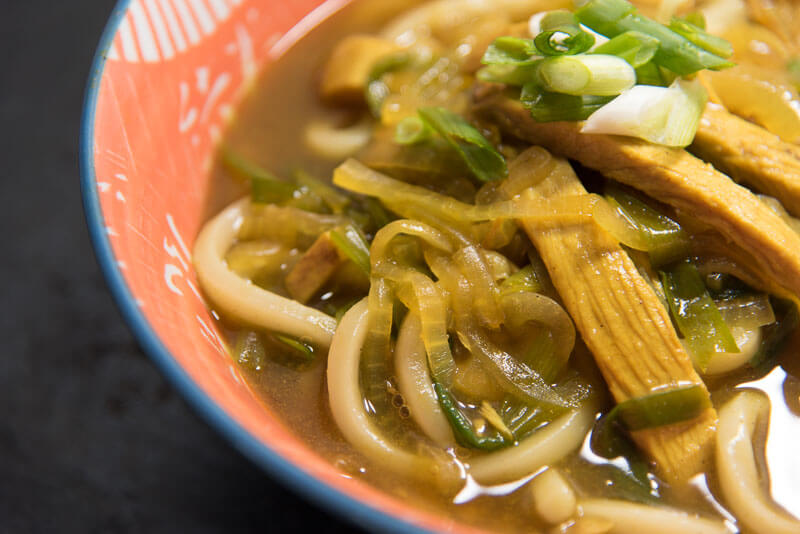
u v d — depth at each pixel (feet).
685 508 0.66
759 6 0.87
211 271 0.75
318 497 0.58
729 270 0.72
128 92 0.73
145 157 0.73
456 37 0.90
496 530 0.66
